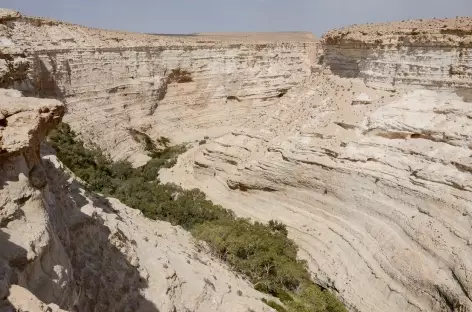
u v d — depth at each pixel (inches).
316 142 1151.0
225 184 1318.9
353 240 947.3
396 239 877.8
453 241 794.8
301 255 1004.6
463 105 980.6
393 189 938.1
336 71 1378.0
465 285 732.0
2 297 320.8
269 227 1092.5
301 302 845.8
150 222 945.5
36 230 407.5
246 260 938.7
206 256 887.7
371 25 1352.1
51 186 564.1
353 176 1018.1
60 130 1525.6
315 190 1098.7
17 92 577.9
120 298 546.0
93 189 1208.2
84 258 530.6
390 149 1011.3
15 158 417.7
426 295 788.0
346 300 866.1
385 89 1163.3
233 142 1403.8
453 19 1135.6
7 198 398.6
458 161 869.2
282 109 1424.7
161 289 606.2
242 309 652.7
